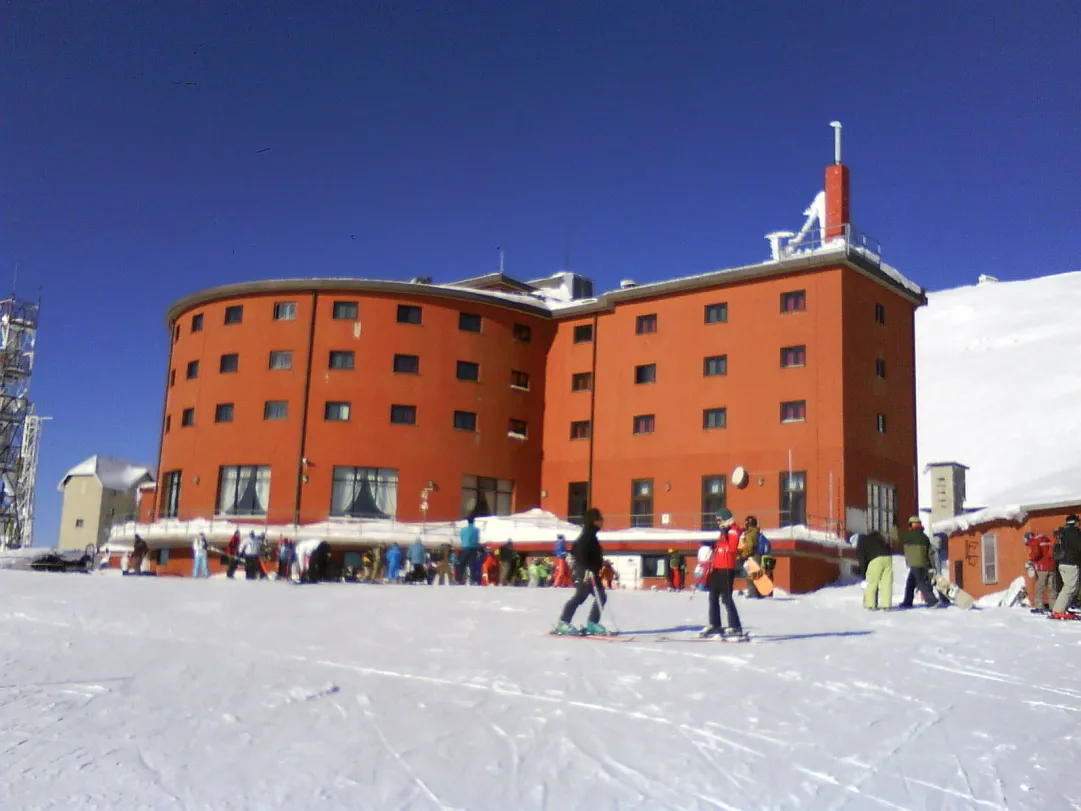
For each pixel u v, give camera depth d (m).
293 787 8.62
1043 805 8.34
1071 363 107.31
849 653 14.20
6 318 80.75
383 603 21.33
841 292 43.38
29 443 88.62
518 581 39.16
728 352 45.81
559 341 51.91
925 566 22.22
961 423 101.12
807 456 42.78
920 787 8.66
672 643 15.00
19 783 8.72
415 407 48.44
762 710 10.83
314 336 48.69
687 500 45.75
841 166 48.22
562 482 50.22
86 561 63.25
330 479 47.34
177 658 13.84
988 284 139.38
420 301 49.44
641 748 9.54
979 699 11.53
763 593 19.05
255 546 38.47
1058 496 29.94
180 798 8.40
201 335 51.06
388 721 10.45
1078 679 12.71
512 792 8.51
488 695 11.48
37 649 14.67
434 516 47.56
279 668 13.07
